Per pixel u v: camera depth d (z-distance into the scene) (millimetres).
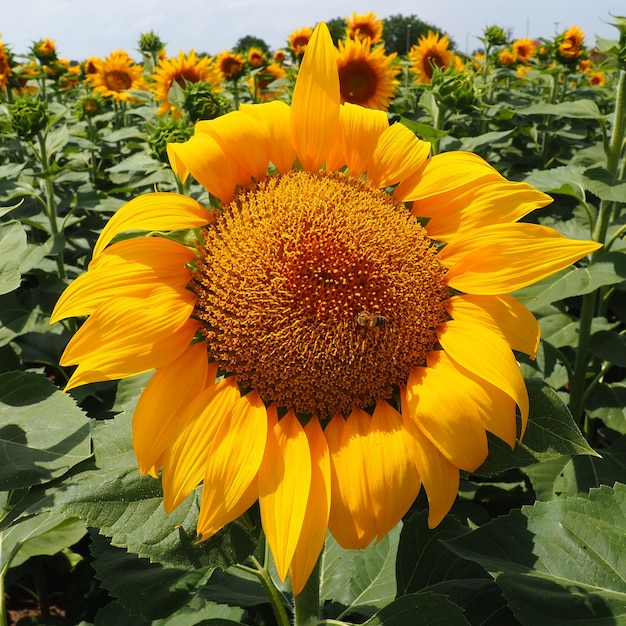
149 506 323
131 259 318
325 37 349
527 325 333
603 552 360
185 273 330
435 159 369
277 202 342
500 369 307
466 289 337
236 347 321
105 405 801
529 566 364
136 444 306
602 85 2270
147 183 898
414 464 306
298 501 294
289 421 320
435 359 332
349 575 498
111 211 1061
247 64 1571
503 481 734
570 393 763
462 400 307
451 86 865
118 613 550
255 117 365
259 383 323
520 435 313
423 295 336
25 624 677
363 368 324
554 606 338
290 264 325
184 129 819
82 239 1059
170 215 328
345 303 323
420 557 437
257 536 325
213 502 296
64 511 314
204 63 1254
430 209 365
